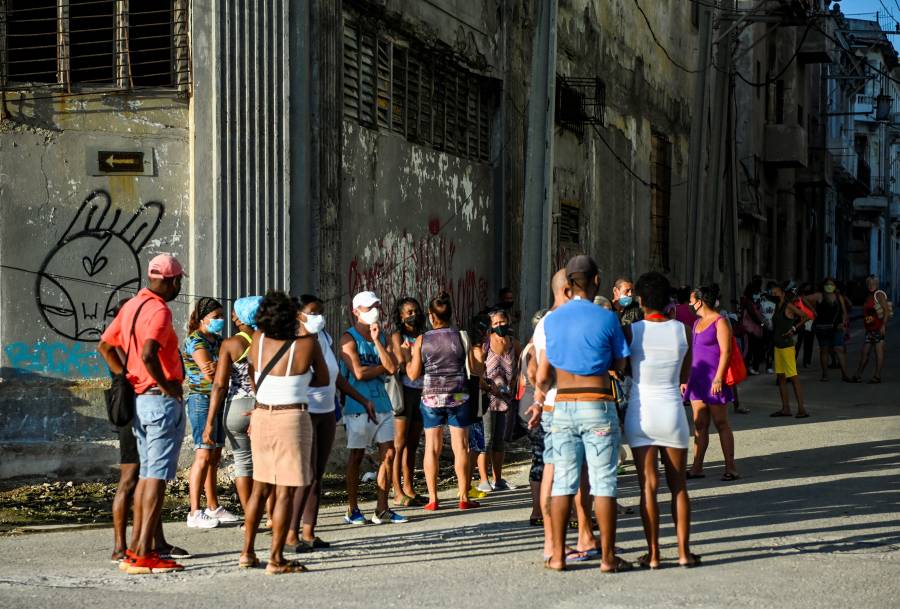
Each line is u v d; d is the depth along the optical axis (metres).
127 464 7.56
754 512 9.40
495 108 17.50
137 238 11.48
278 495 7.25
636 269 25.19
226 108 11.54
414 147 15.08
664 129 27.50
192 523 9.20
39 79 11.38
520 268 18.03
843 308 22.08
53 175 11.31
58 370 11.29
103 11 11.48
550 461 7.61
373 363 9.34
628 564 7.26
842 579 6.93
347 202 13.18
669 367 7.29
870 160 71.56
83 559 7.81
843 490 10.43
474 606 6.25
